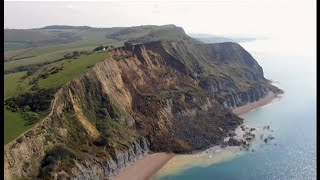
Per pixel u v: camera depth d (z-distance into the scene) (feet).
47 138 328.70
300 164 393.50
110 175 360.48
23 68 496.64
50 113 347.97
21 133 307.99
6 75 447.01
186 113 516.32
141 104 483.10
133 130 436.35
